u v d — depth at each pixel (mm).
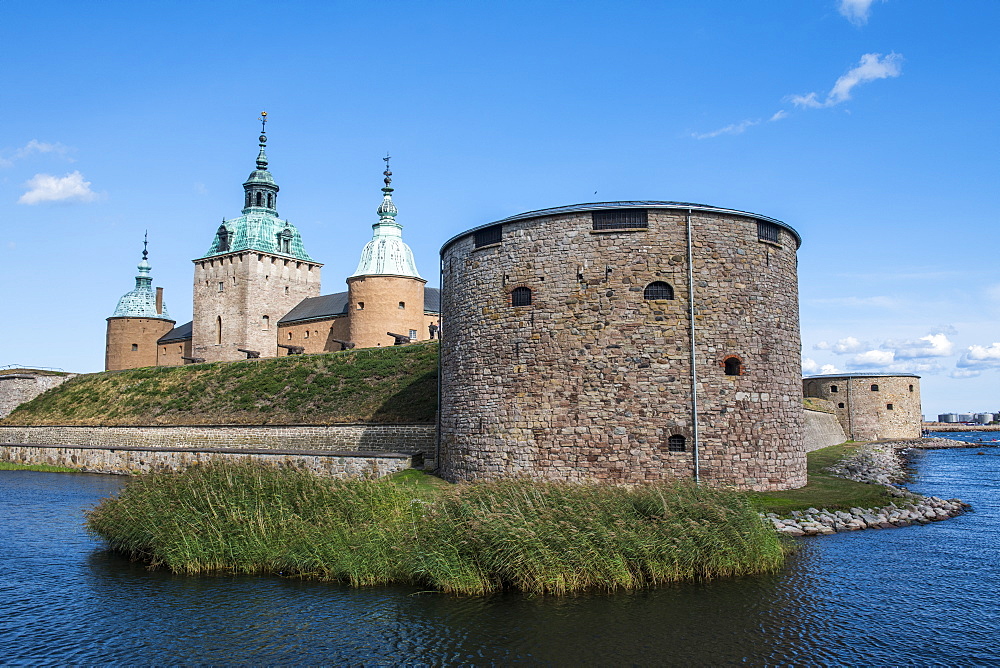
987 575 16234
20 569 17844
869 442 70250
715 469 22594
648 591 15109
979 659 11812
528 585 15047
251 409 44969
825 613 13820
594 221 23734
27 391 64125
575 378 23328
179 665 11852
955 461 55438
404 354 45438
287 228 81375
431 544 15773
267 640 12789
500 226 25156
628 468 22672
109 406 54219
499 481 18625
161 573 17375
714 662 11680
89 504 28734
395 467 30359
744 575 16234
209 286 79812
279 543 17516
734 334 23359
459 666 11625
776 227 25000
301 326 75188
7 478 39844
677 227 23438
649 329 23031
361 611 14133
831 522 20781
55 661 12070
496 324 24812
